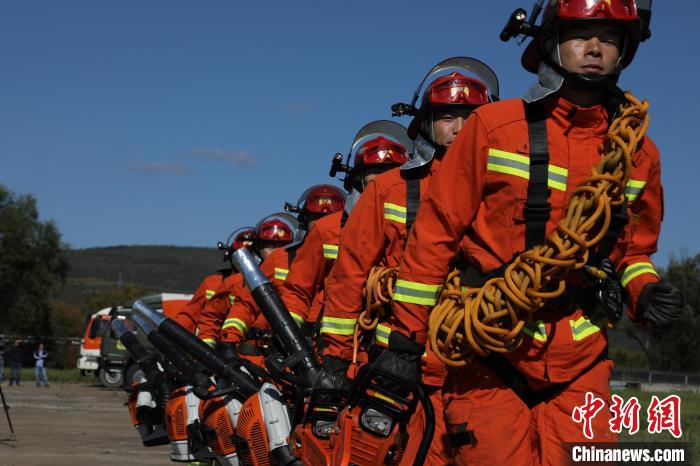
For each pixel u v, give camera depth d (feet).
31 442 44.70
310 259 22.84
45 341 204.23
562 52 11.39
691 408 56.59
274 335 17.74
